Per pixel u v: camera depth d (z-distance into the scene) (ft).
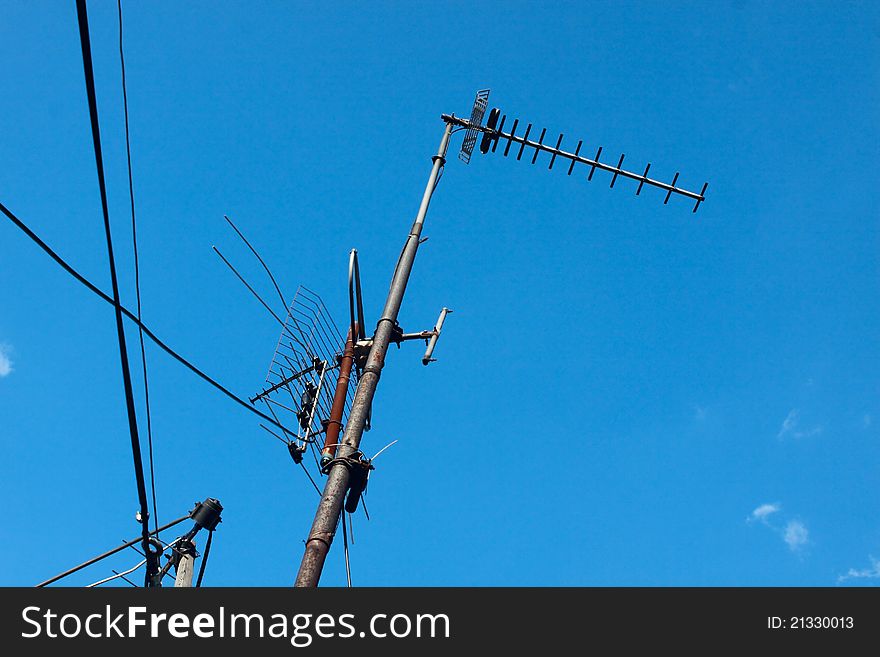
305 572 19.86
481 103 36.37
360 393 23.56
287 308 29.09
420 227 29.01
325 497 21.15
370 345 26.35
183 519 32.86
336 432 23.91
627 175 37.73
